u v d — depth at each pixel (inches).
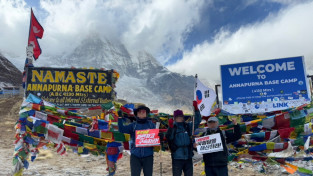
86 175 335.9
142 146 224.5
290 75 336.5
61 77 372.2
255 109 338.3
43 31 384.5
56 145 290.7
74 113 297.0
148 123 239.5
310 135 265.1
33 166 384.5
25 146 277.0
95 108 320.8
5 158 459.8
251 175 340.5
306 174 259.1
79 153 286.2
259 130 287.6
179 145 219.1
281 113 288.7
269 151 265.0
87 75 384.2
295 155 270.4
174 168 218.8
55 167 386.6
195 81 281.9
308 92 323.9
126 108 285.1
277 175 339.6
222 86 359.6
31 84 355.9
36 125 277.0
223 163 218.4
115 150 280.7
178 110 229.3
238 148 277.4
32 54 364.5
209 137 223.9
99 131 283.7
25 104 288.7
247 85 350.0
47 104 297.3
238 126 229.8
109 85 390.3
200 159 265.3
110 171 276.4
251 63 354.3
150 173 224.5
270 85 341.4
